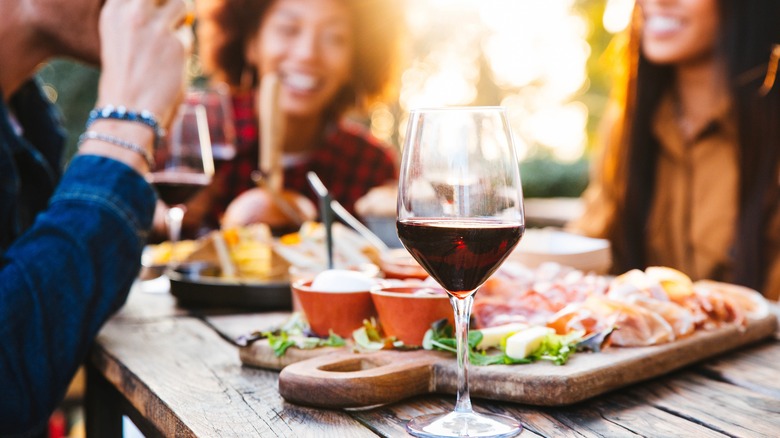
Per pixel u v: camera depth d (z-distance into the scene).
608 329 1.00
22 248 1.13
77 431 2.70
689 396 0.94
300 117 3.01
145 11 1.30
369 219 2.04
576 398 0.89
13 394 1.05
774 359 1.13
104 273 1.15
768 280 2.24
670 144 2.45
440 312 1.03
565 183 7.70
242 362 1.08
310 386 0.88
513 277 1.37
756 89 2.26
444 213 0.80
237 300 1.48
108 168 1.22
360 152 3.12
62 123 1.78
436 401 0.93
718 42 2.31
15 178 1.35
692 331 1.12
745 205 2.25
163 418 0.90
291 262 1.55
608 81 8.79
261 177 2.07
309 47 2.90
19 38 1.38
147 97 1.28
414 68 8.46
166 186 1.65
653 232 2.50
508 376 0.90
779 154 2.25
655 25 2.41
